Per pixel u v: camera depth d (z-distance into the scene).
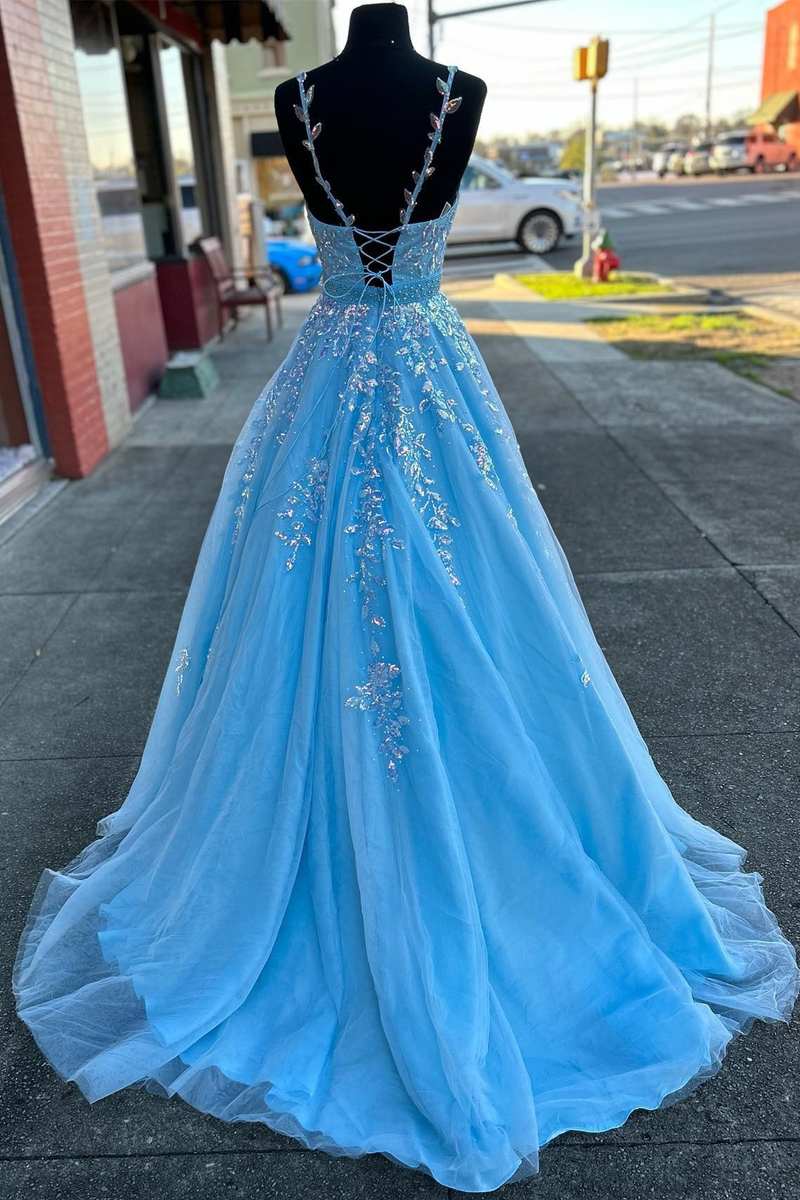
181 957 1.93
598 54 12.58
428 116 1.81
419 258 1.96
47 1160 1.74
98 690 3.37
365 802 1.81
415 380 1.96
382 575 1.86
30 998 2.08
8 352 5.28
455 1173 1.65
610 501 5.00
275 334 10.45
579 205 17.38
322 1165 1.71
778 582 4.01
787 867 2.43
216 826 1.92
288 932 1.95
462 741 1.87
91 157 6.16
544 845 1.89
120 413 6.39
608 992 1.91
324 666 1.89
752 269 14.25
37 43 5.09
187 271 8.91
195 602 2.23
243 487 2.14
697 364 8.05
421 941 1.78
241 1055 1.86
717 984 2.05
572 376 7.76
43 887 2.39
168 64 8.65
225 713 1.93
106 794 2.81
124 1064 1.86
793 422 6.28
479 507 1.94
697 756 2.88
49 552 4.58
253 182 20.95
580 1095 1.79
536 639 1.95
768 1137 1.75
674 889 2.04
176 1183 1.69
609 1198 1.65
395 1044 1.77
